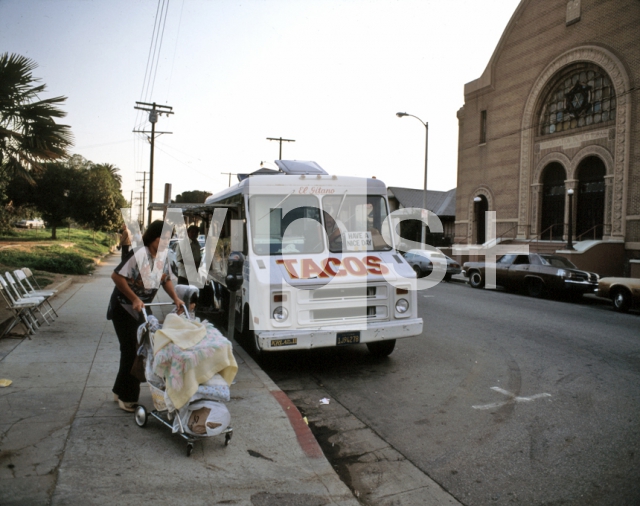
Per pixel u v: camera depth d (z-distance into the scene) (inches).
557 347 324.5
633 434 184.2
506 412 208.5
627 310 507.5
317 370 272.8
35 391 198.5
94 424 170.1
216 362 156.9
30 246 966.4
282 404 202.2
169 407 153.4
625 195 813.9
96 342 282.5
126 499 127.1
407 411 211.9
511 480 152.3
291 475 147.1
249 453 158.4
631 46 800.9
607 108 866.1
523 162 1019.9
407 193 1692.9
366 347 323.9
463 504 139.9
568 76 938.7
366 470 160.6
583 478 152.5
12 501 122.0
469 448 175.2
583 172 919.0
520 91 1026.7
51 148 377.7
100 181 1579.7
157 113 1435.8
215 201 373.1
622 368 274.4
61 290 507.8
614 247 810.8
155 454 152.3
